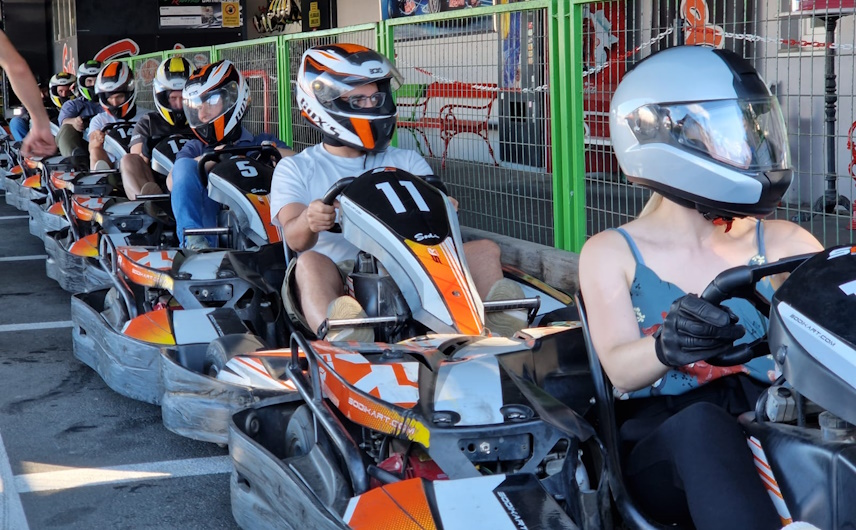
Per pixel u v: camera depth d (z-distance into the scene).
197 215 5.29
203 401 3.39
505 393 2.26
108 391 4.25
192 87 5.44
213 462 3.42
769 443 1.79
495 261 3.58
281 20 17.47
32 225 8.56
